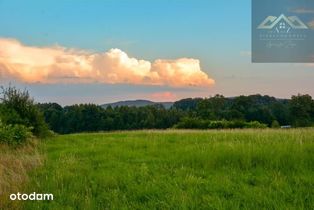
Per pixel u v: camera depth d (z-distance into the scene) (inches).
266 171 332.2
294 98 3371.1
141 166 378.6
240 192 273.9
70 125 3661.4
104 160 446.0
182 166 368.2
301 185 285.0
